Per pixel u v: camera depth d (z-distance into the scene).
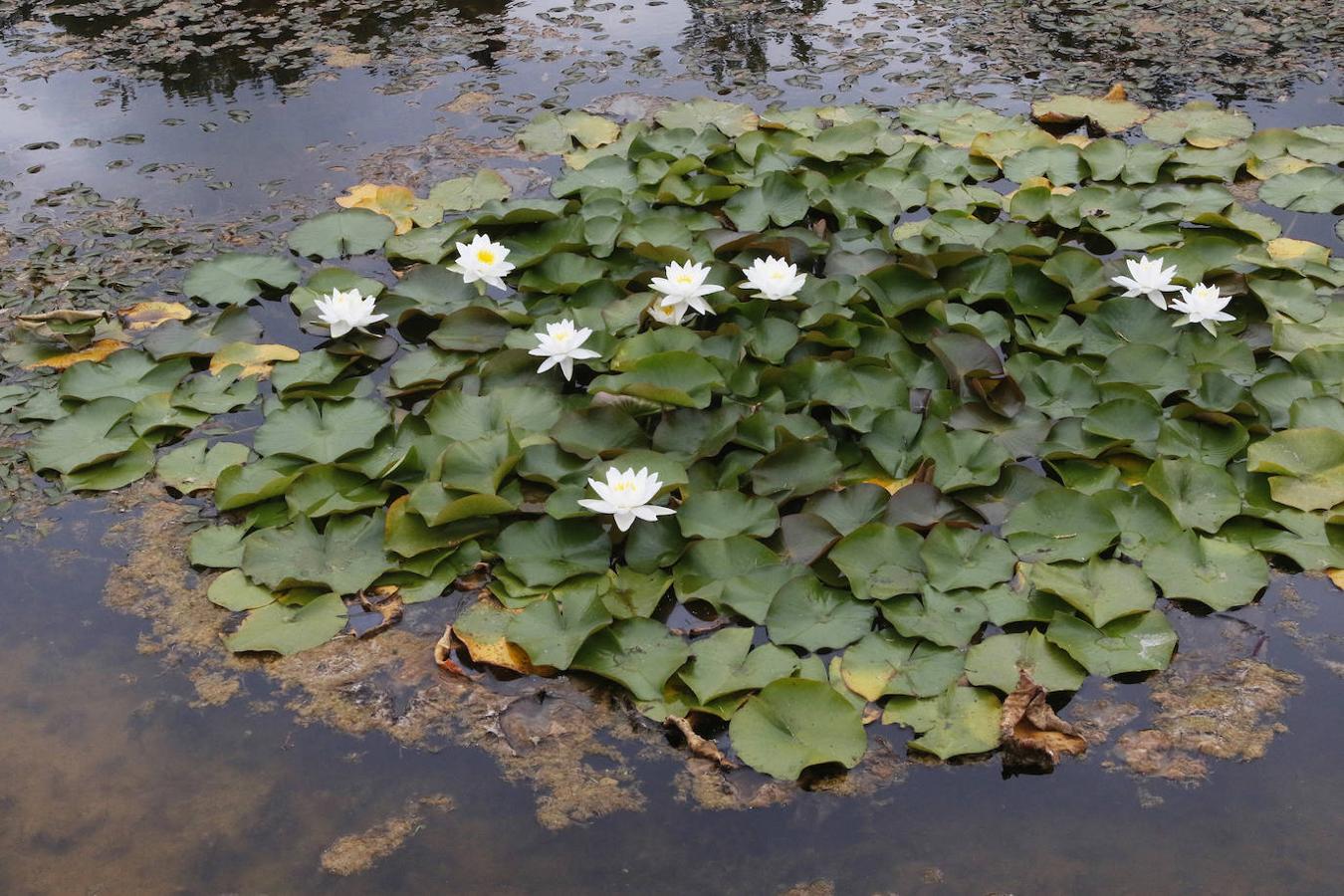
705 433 3.23
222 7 6.57
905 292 3.77
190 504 3.25
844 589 2.81
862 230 4.15
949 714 2.52
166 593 2.97
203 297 4.01
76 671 2.78
